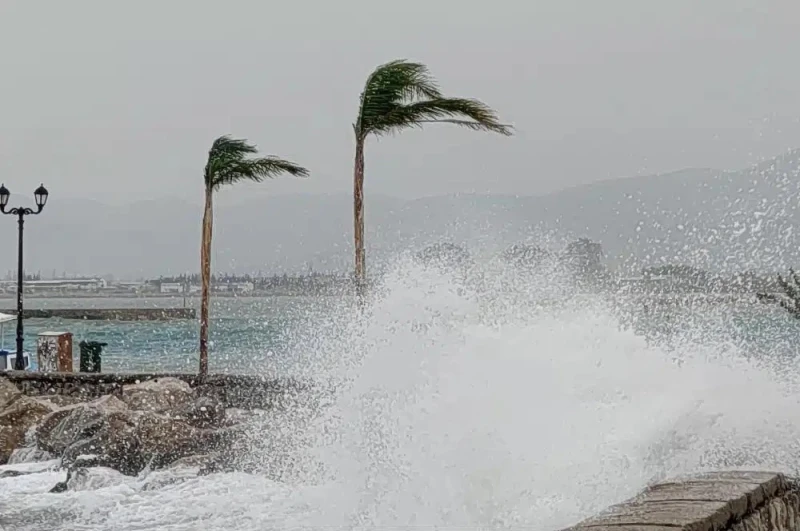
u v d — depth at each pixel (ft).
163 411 71.92
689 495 23.81
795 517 27.68
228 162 101.04
